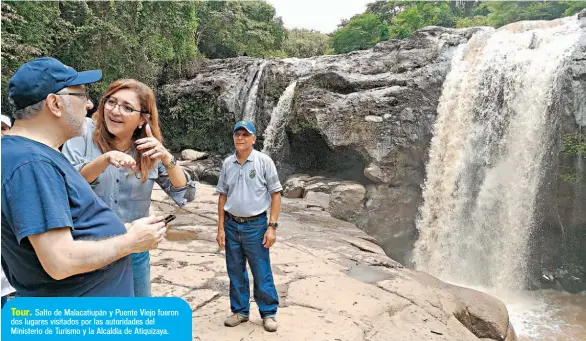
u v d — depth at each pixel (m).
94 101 16.27
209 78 17.52
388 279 5.40
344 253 6.43
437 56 11.80
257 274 3.38
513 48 10.48
